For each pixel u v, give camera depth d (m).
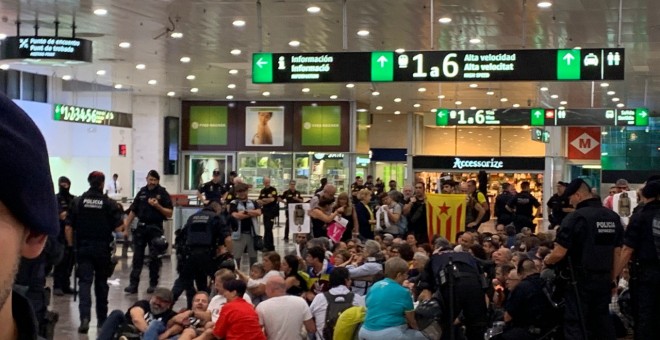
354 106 34.84
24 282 6.76
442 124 25.48
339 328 8.09
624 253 7.80
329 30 18.58
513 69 12.68
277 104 35.28
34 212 0.97
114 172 33.12
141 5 15.71
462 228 14.26
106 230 11.02
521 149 43.16
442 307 7.70
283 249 22.77
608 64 12.38
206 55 22.55
